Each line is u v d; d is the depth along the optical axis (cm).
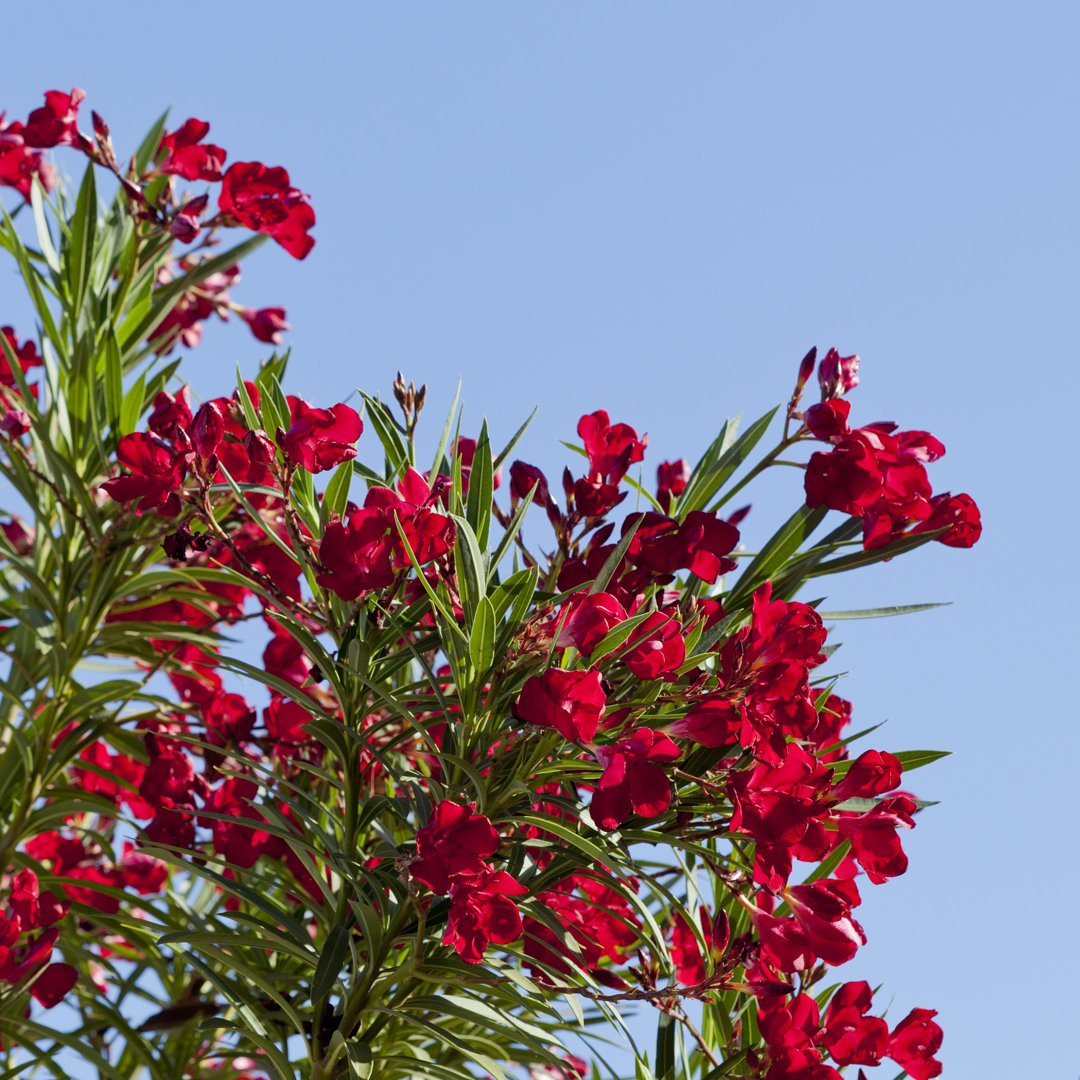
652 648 289
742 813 289
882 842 293
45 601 319
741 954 295
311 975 306
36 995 302
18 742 316
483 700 295
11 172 330
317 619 299
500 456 307
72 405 325
